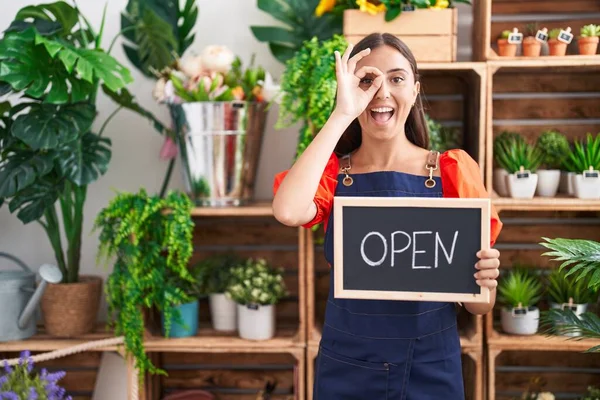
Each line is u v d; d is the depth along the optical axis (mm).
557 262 2736
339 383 1633
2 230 2883
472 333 2404
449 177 1614
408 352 1586
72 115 2389
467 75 2648
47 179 2473
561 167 2549
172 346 2459
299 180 1476
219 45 2672
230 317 2576
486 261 1440
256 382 2869
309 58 2311
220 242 2842
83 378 2898
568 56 2371
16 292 2492
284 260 2834
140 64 2803
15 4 2828
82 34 2514
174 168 2846
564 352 2777
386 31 2396
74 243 2572
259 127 2529
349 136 1732
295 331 2605
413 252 1483
